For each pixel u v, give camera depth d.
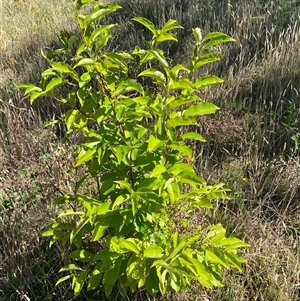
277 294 2.53
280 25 5.34
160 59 1.88
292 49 4.65
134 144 2.07
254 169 3.47
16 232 2.95
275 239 2.81
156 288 2.17
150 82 4.53
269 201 3.20
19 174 3.04
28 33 6.13
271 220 3.11
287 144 3.69
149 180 2.07
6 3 7.65
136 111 2.07
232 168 3.41
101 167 2.20
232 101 4.26
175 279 1.78
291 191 3.22
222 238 2.15
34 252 2.91
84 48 1.97
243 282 2.60
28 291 2.78
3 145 3.94
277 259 2.69
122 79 2.12
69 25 6.16
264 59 4.70
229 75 4.51
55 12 6.83
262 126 3.94
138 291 2.55
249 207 3.12
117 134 2.12
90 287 2.27
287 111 3.96
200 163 3.42
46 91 2.02
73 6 6.86
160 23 5.75
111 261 2.14
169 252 2.03
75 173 2.96
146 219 2.14
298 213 3.03
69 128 2.09
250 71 4.52
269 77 4.43
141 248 2.04
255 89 4.44
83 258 2.34
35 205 3.00
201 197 2.28
